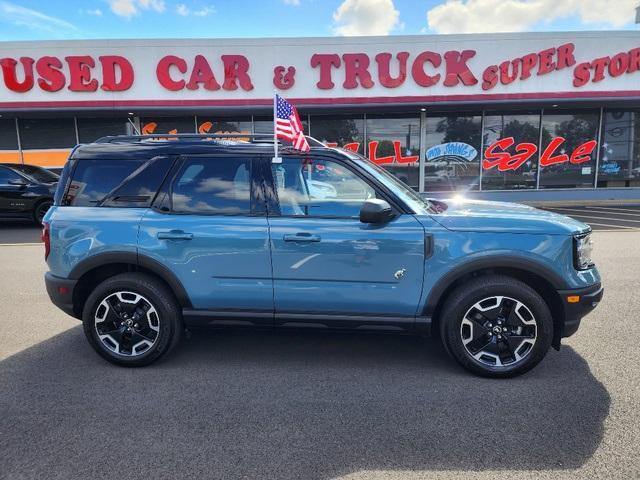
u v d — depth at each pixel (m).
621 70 13.83
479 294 3.34
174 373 3.61
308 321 3.55
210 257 3.52
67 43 13.58
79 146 3.88
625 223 11.00
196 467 2.47
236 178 3.61
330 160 3.55
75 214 3.69
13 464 2.51
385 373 3.58
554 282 3.30
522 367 3.38
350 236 3.39
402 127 15.37
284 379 3.50
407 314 3.46
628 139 15.48
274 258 3.47
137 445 2.67
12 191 10.89
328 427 2.85
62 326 4.68
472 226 3.36
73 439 2.73
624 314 4.76
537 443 2.66
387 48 13.73
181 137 3.94
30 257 8.00
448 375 3.53
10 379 3.52
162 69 13.73
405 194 3.63
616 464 2.46
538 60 13.75
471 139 15.41
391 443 2.68
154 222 3.58
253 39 13.69
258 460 2.53
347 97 13.95
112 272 3.83
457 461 2.51
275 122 3.51
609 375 3.48
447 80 13.79
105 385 3.41
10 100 13.76
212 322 3.64
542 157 15.52
